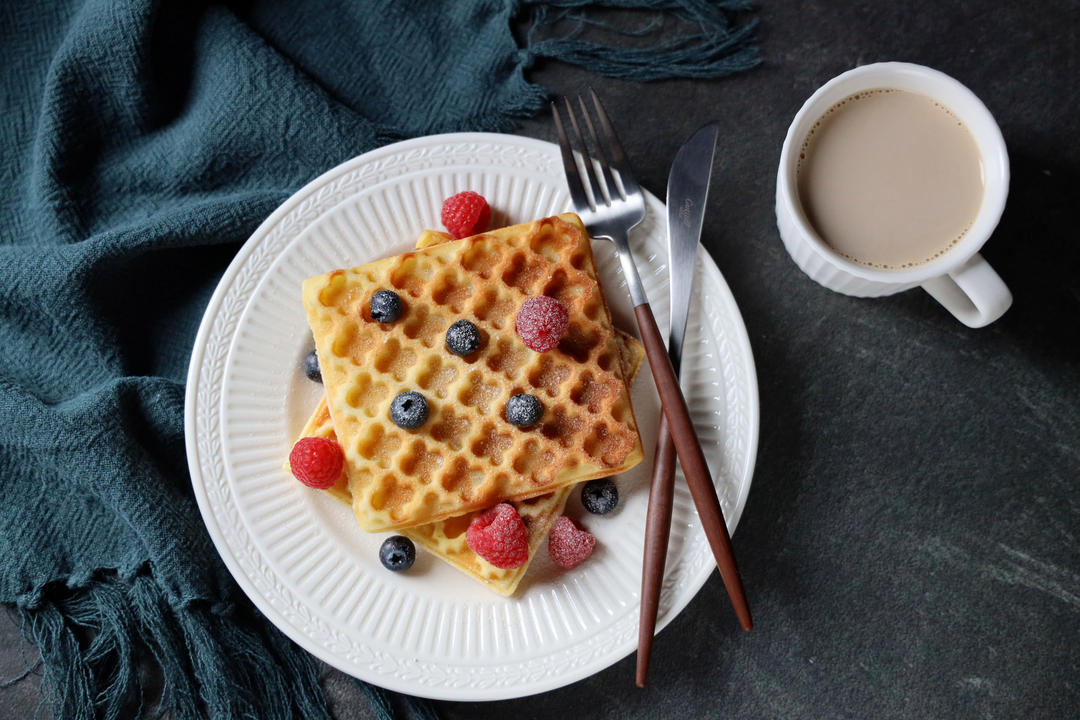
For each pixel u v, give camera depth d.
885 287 0.51
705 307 0.53
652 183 0.56
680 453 0.50
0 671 0.56
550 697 0.55
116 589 0.56
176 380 0.57
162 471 0.56
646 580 0.51
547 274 0.52
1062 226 0.56
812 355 0.56
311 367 0.53
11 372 0.56
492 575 0.52
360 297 0.52
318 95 0.56
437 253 0.52
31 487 0.56
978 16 0.56
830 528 0.56
